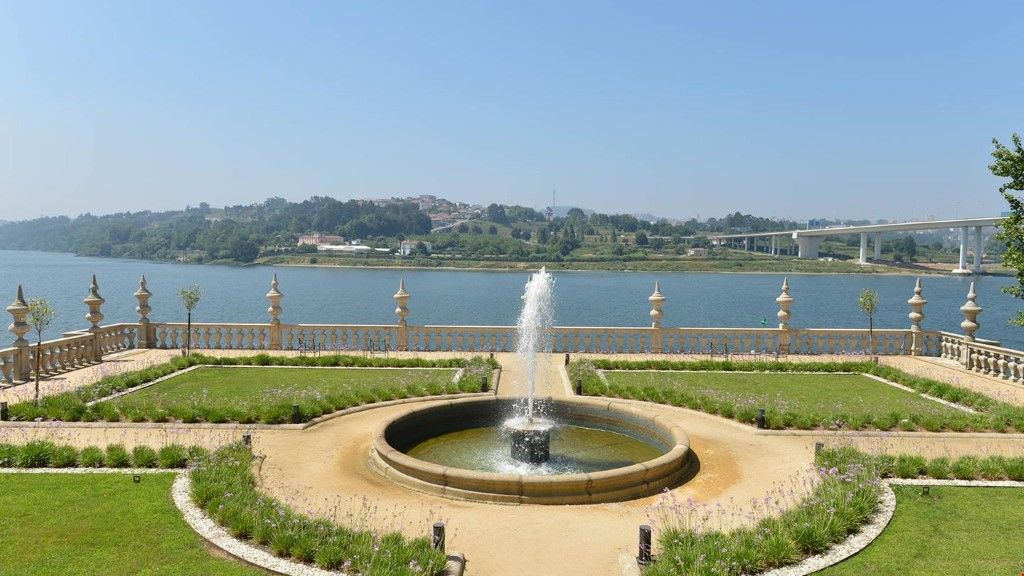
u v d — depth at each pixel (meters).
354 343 28.62
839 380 23.38
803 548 9.86
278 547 9.48
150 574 8.80
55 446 13.34
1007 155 19.95
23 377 21.06
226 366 24.69
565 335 28.64
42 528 10.09
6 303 93.06
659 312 28.53
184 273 159.50
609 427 17.02
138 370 22.52
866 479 11.94
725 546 9.45
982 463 13.33
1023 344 70.00
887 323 82.75
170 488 11.76
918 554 9.75
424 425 16.28
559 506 11.70
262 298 105.94
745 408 17.62
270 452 14.34
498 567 9.47
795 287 137.12
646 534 9.42
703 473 13.57
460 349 28.52
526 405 17.62
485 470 14.09
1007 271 147.50
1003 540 10.23
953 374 24.23
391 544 9.38
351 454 14.39
